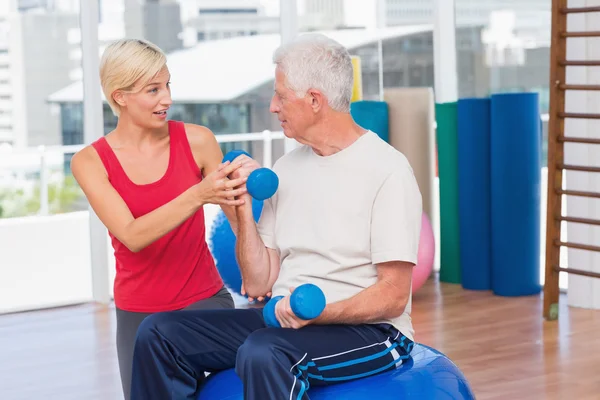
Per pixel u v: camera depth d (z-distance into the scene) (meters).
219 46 6.23
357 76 6.53
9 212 7.39
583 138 5.17
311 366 2.51
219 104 6.29
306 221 2.72
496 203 5.88
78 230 8.05
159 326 2.72
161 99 3.00
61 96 6.43
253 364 2.44
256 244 2.85
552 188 5.23
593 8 5.06
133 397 2.74
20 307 5.90
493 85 6.57
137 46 2.98
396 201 2.61
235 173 2.77
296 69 2.62
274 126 6.50
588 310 5.51
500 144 5.80
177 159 3.10
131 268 3.07
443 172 6.24
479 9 6.57
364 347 2.61
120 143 3.09
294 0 6.29
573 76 5.46
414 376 2.66
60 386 4.38
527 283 5.89
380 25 6.68
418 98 6.27
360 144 2.70
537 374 4.32
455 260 6.29
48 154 6.77
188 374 2.75
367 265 2.68
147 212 3.07
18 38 6.34
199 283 3.12
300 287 2.45
